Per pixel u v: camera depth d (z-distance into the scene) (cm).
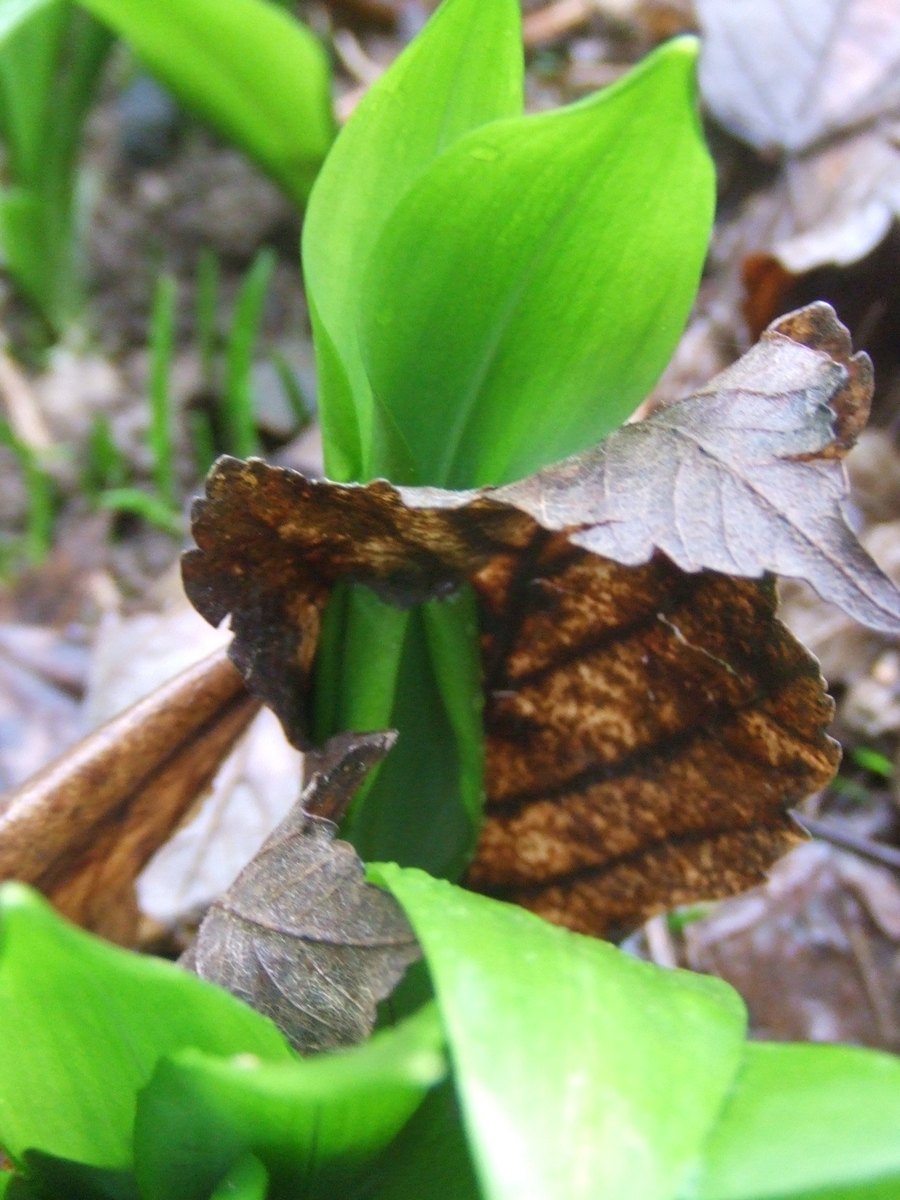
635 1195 10
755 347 15
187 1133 13
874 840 29
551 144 14
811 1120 12
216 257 51
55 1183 15
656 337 16
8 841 18
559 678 17
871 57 37
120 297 51
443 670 17
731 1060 12
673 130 14
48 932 11
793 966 26
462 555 16
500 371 16
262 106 34
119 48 55
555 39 50
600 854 19
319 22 52
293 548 16
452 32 15
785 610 32
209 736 19
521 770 18
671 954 25
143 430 46
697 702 17
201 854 26
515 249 15
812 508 14
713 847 18
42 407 47
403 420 16
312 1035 14
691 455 14
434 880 13
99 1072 13
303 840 15
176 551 43
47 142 46
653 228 15
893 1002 26
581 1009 11
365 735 16
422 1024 11
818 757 16
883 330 34
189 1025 12
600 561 16
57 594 41
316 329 15
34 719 34
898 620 13
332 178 15
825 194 35
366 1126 13
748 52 38
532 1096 11
